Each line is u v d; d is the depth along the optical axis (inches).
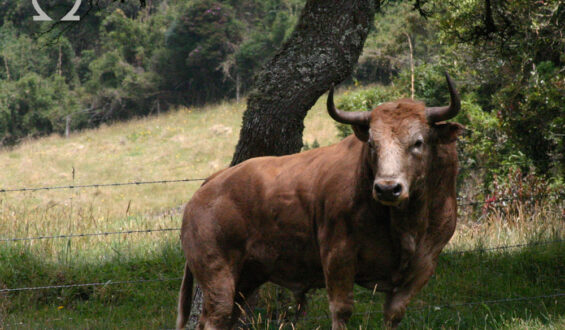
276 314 654.5
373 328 617.3
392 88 1849.2
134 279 853.2
